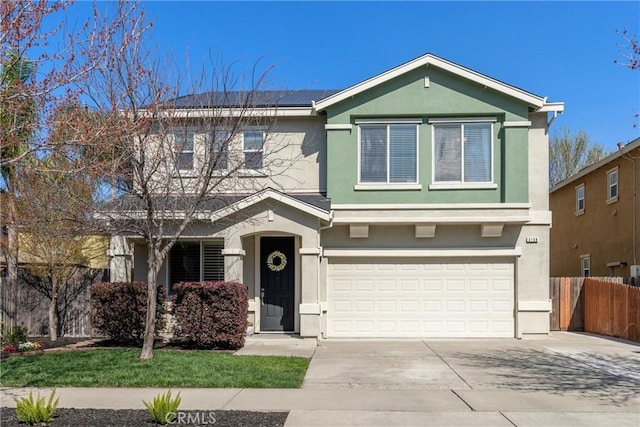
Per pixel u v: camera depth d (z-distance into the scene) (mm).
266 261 14891
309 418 7094
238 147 14086
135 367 9961
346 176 14734
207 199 12250
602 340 14547
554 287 17109
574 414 7352
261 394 8352
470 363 11055
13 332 12844
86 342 13570
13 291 14156
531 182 14984
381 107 14773
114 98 9727
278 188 15055
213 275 14922
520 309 14805
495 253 14898
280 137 15375
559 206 26906
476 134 14812
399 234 15109
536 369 10445
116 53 9625
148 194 10547
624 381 9398
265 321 14773
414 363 11039
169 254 15008
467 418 7156
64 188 11469
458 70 14539
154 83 11703
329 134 14828
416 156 14805
